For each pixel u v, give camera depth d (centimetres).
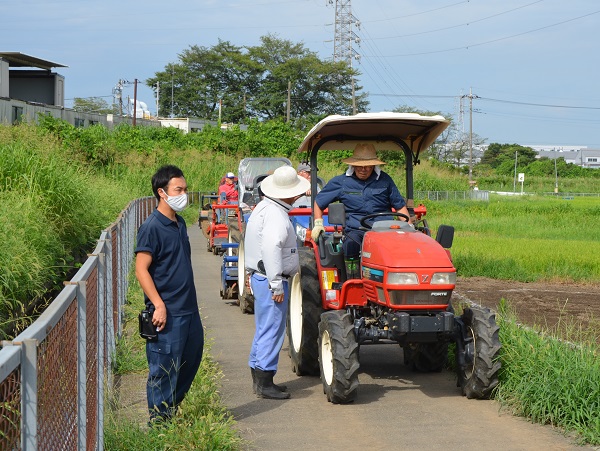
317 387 749
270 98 8650
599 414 589
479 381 671
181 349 565
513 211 4003
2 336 841
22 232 991
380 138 834
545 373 641
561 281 1606
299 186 678
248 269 698
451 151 11194
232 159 4828
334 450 555
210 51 9425
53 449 342
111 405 648
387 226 723
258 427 611
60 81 4953
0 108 3634
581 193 8725
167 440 529
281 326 693
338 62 8494
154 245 555
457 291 1415
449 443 571
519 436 588
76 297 428
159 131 5203
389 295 664
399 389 736
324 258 754
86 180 1612
